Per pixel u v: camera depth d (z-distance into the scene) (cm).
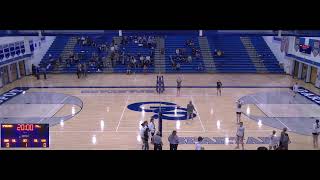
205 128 1631
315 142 1404
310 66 2697
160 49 3362
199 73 3078
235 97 2233
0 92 2378
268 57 3278
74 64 3145
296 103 2102
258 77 2917
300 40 2742
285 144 1227
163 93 2327
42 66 3075
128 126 1652
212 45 3441
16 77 2864
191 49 3397
